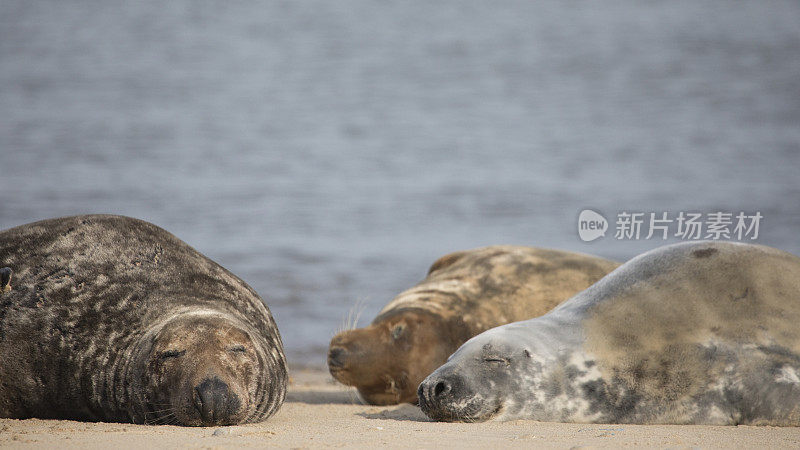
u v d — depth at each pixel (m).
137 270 21.88
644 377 19.80
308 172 125.44
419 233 80.56
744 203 94.00
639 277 21.50
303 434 17.66
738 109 174.25
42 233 22.58
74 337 20.88
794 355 19.67
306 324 49.06
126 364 19.89
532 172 122.31
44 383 20.91
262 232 80.62
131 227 23.08
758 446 16.42
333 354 29.17
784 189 102.88
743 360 19.67
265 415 20.47
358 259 67.75
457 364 19.95
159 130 173.12
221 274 23.02
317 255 69.38
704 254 21.48
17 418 21.34
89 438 16.72
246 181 116.50
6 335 21.03
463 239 77.31
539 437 16.97
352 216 89.69
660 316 20.48
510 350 19.92
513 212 91.50
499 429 18.39
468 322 29.86
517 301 30.44
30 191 105.38
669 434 17.59
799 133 146.38
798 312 20.22
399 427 19.08
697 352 19.86
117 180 115.38
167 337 19.23
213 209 93.69
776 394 19.38
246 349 19.42
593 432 17.83
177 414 18.62
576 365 19.94
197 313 20.27
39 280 21.59
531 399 19.69
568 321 20.89
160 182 114.38
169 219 87.56
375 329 29.52
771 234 76.25
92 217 23.12
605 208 93.44
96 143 152.75
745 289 20.59
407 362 29.00
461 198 101.06
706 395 19.56
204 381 18.34
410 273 62.81
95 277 21.62
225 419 18.52
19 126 171.00
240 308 21.91
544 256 32.03
